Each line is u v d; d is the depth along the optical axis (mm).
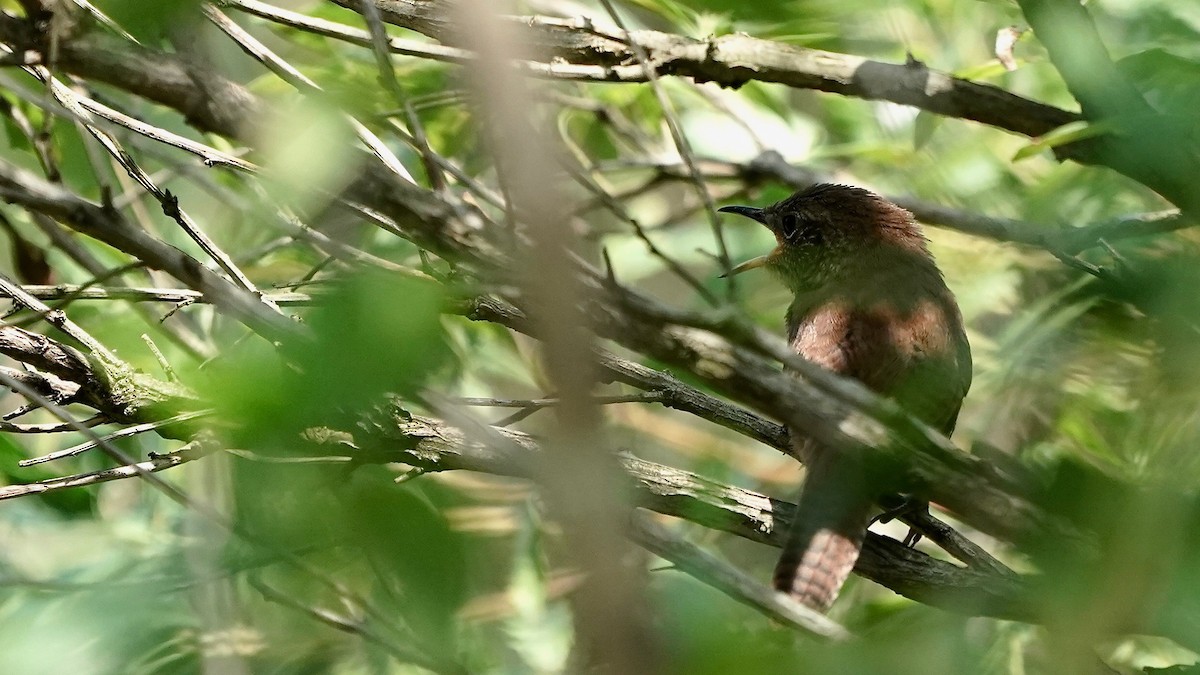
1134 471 5457
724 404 8852
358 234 7816
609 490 3740
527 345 12086
